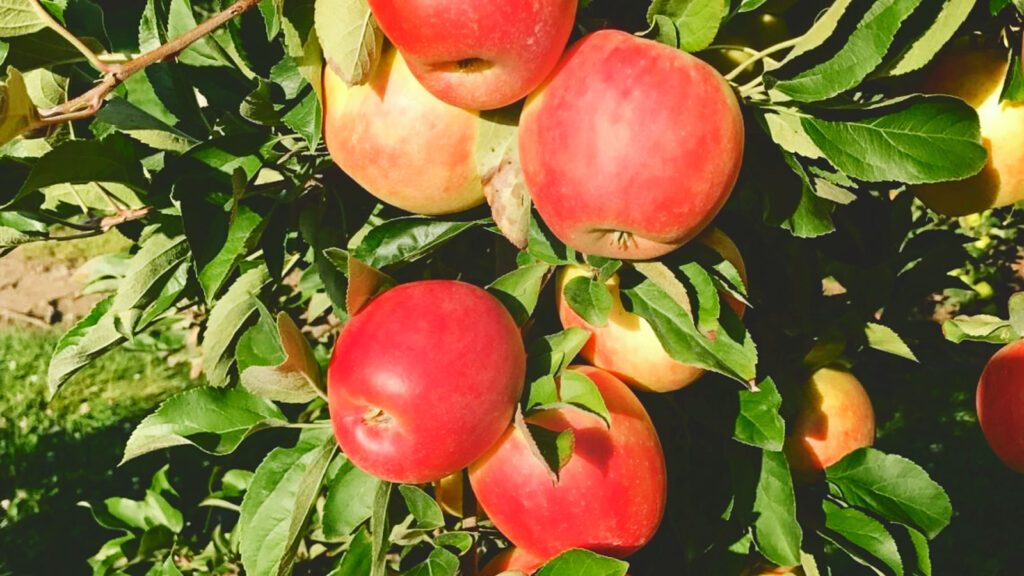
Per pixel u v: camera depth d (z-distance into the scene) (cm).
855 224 97
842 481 88
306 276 95
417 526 78
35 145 83
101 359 283
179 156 77
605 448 75
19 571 199
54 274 332
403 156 73
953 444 215
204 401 79
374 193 75
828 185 82
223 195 77
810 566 86
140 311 83
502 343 72
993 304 244
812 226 77
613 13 78
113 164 77
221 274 75
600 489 75
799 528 82
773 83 73
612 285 77
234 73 84
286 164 82
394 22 67
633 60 69
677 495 85
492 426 72
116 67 70
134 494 223
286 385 74
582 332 76
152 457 235
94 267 108
